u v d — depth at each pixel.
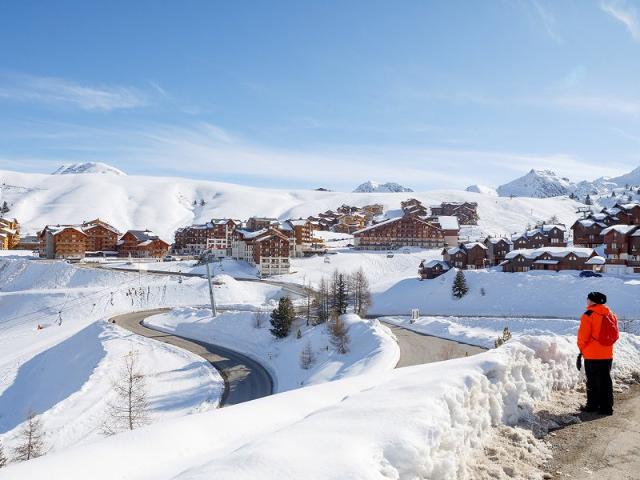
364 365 45.28
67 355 64.50
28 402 52.59
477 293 82.50
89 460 6.03
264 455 4.48
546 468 6.71
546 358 10.27
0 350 73.44
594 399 9.09
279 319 64.81
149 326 78.31
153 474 5.89
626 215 106.00
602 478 6.39
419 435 5.29
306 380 47.62
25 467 5.71
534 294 75.31
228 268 122.56
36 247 173.75
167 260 139.88
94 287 103.06
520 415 8.42
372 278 116.44
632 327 52.31
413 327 68.94
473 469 6.31
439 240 155.12
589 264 83.44
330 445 4.77
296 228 141.75
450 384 7.02
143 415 38.94
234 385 50.25
